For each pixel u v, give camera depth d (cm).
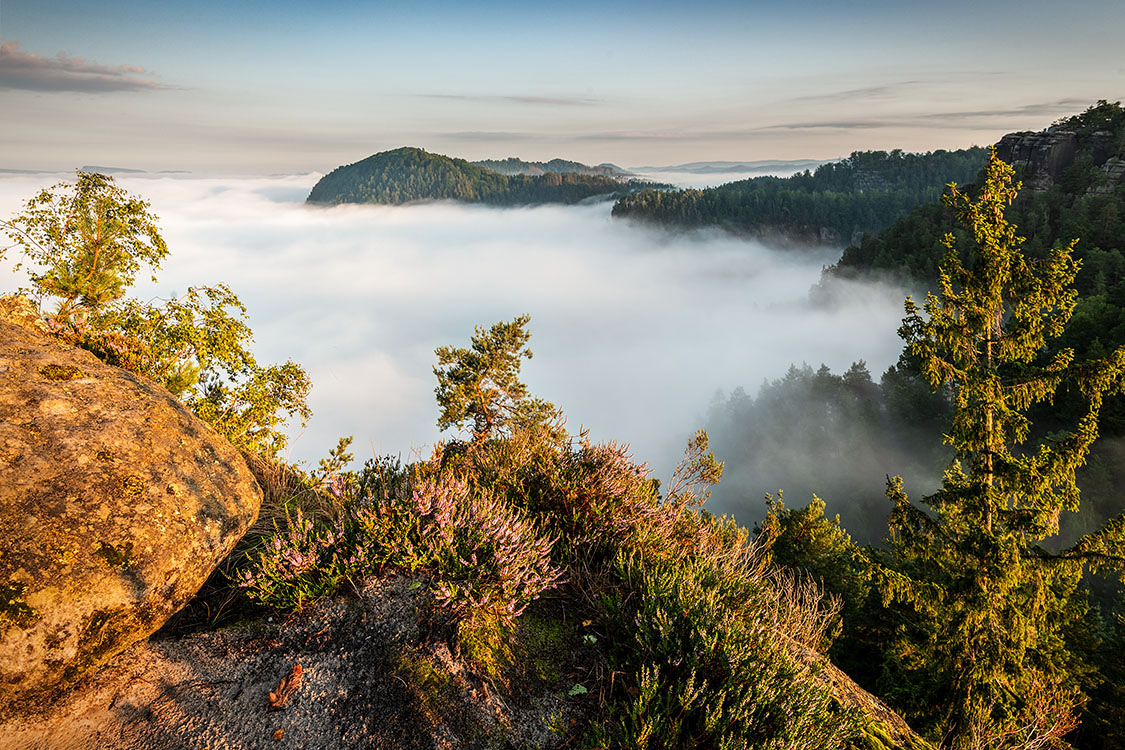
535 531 364
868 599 1605
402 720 248
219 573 322
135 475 278
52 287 802
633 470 439
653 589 312
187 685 255
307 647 278
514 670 282
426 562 312
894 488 1248
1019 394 1077
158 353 785
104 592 235
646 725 241
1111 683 1298
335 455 397
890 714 370
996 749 489
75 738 227
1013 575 1095
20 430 274
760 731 251
